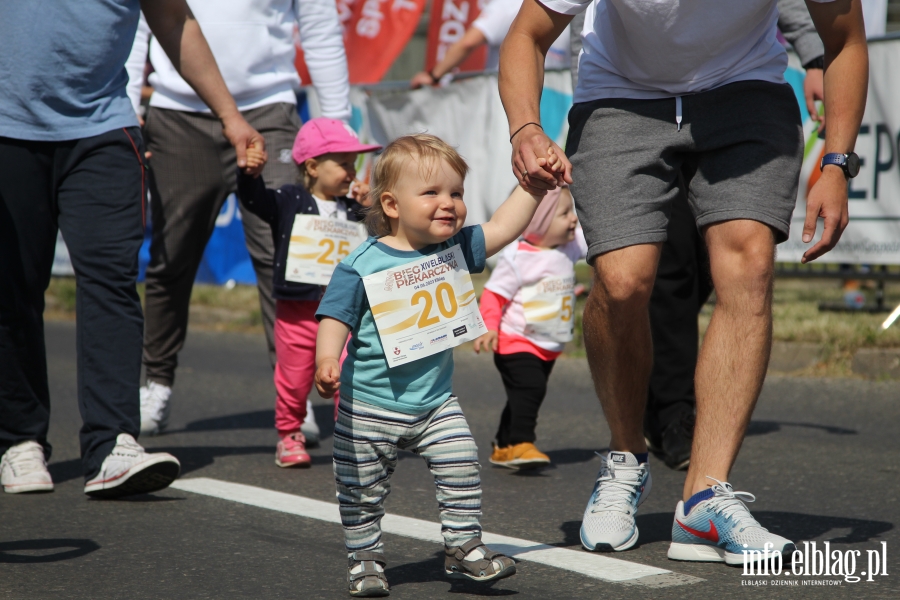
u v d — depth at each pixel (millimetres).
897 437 14352
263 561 8945
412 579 8406
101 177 11250
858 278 23594
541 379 12758
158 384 15102
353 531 8109
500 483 12148
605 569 8539
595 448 14219
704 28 8547
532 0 8766
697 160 9109
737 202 8688
